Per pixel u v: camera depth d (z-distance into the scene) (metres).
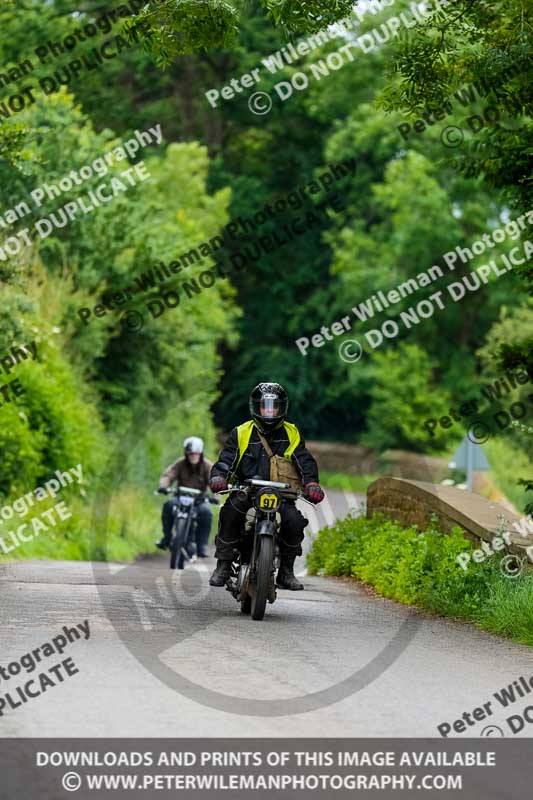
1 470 80.31
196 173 161.12
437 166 54.69
